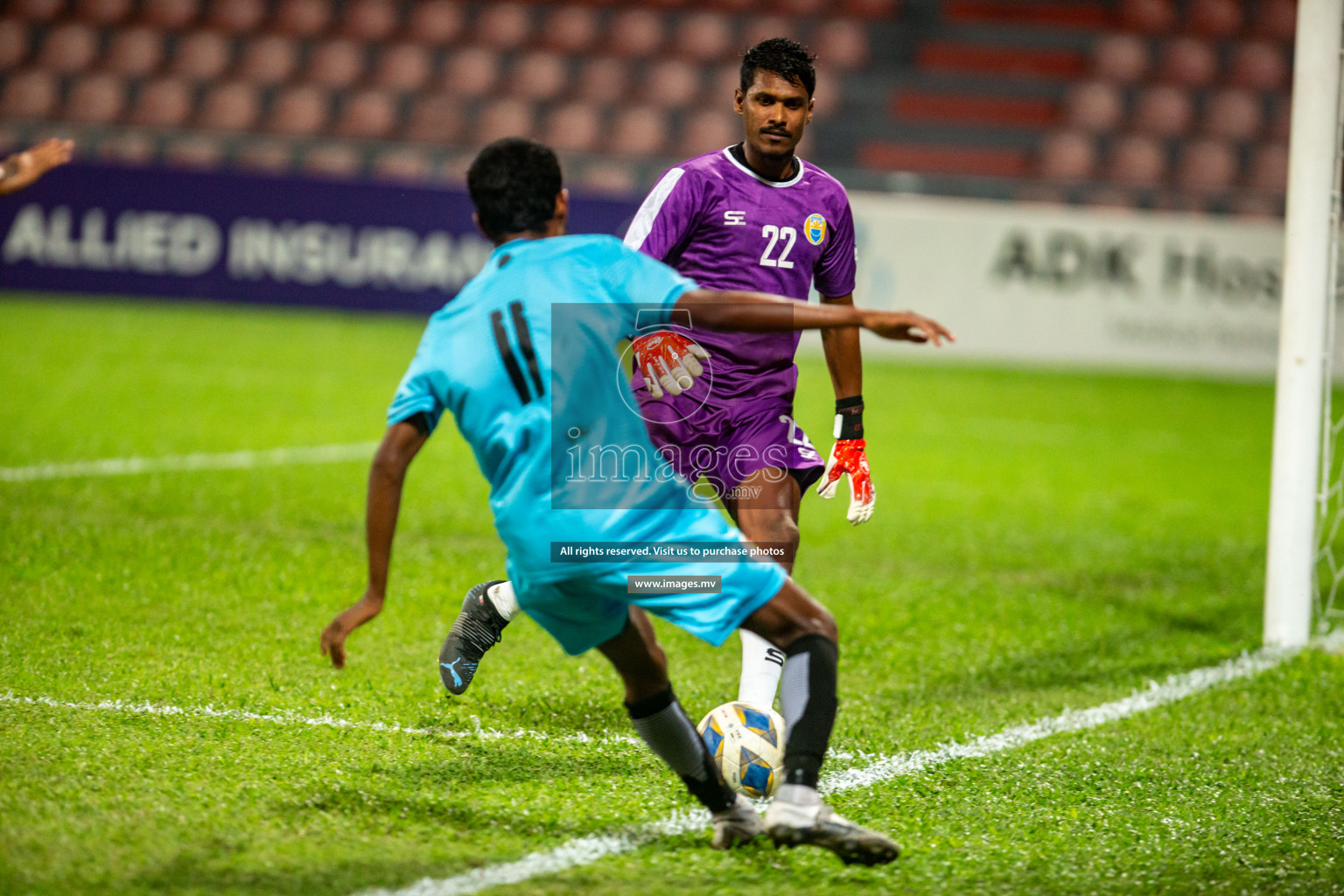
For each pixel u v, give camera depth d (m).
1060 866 12.63
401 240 58.44
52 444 32.62
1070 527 31.22
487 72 78.75
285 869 11.64
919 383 53.59
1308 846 13.42
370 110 76.38
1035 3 81.19
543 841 12.62
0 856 11.48
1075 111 76.38
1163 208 59.03
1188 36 79.88
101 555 22.41
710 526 11.47
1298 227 21.36
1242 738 16.97
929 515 31.75
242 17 81.31
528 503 11.23
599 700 17.30
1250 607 24.52
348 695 16.69
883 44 80.25
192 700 15.98
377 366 48.78
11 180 19.11
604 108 76.19
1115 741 16.69
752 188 15.70
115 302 59.38
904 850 12.84
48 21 80.56
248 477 30.53
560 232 11.98
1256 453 42.72
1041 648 21.16
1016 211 57.31
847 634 21.42
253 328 55.09
